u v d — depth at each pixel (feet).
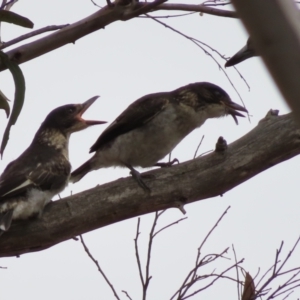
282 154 30.48
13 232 28.45
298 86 8.69
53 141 36.52
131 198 29.30
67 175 33.81
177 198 29.73
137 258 25.86
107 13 28.09
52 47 28.50
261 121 31.45
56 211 29.01
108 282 26.48
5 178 30.91
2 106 28.73
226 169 30.09
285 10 8.61
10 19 27.66
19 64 28.60
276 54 8.68
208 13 29.73
